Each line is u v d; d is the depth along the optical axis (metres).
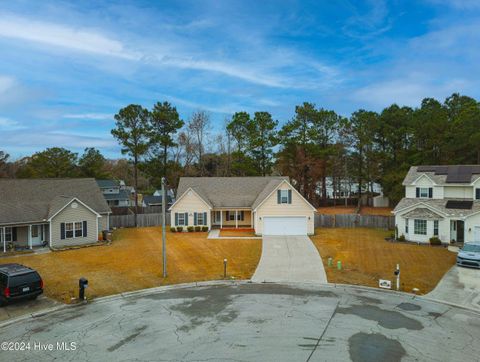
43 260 23.52
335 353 10.92
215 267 21.70
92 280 18.97
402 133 47.56
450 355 10.82
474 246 22.45
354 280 18.95
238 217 38.34
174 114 45.56
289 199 33.38
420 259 23.45
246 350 11.16
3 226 25.58
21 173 60.53
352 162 52.03
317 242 29.62
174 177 53.00
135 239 31.66
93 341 11.88
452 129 42.66
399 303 15.49
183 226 35.72
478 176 29.80
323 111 51.56
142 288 17.73
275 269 21.25
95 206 33.44
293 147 51.16
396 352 10.99
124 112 42.91
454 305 15.19
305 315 14.08
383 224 37.47
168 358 10.69
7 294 14.72
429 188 31.97
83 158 67.62
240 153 52.44
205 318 13.84
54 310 14.80
